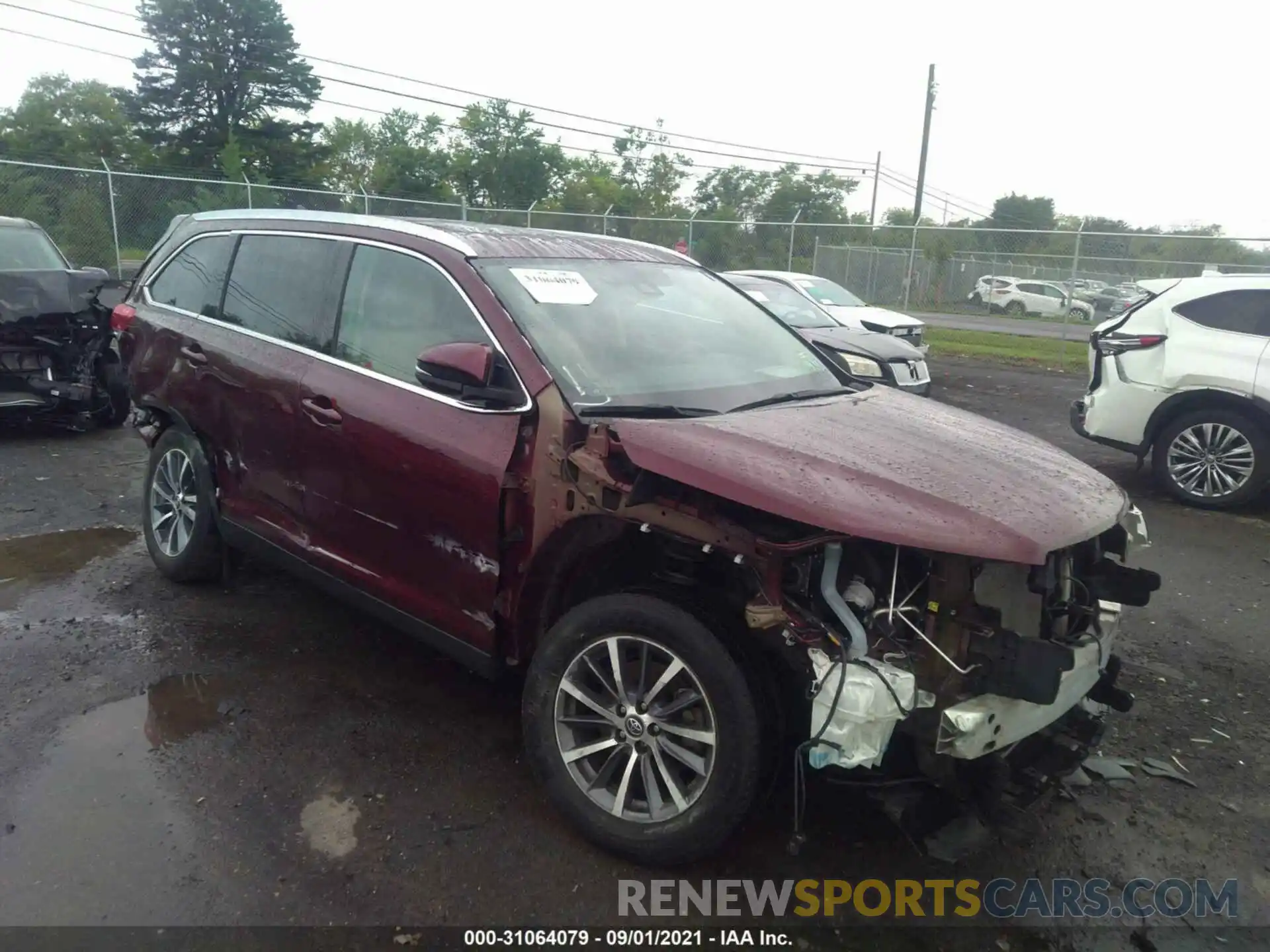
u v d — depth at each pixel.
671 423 3.20
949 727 2.64
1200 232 23.41
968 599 2.75
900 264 25.03
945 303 25.67
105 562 5.57
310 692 4.11
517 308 3.56
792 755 2.99
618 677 3.06
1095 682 3.19
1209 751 4.00
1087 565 3.21
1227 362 7.51
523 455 3.31
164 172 44.88
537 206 47.28
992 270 25.67
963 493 2.87
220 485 4.75
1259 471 7.46
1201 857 3.29
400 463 3.63
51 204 18.55
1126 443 8.13
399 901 2.88
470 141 48.25
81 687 4.08
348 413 3.84
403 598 3.77
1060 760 3.11
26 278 8.32
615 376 3.51
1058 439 10.41
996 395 13.37
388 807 3.33
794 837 2.94
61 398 8.51
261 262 4.57
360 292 4.04
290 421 4.14
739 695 2.82
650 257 4.56
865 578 2.87
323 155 50.38
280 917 2.79
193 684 4.14
